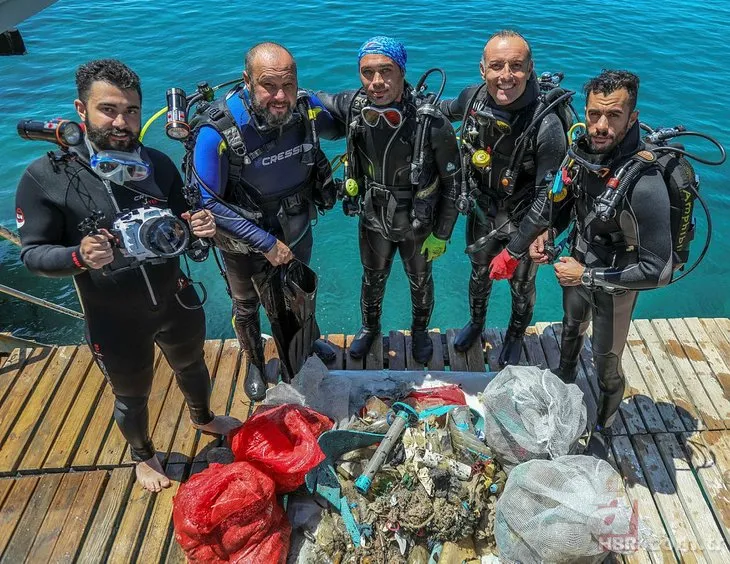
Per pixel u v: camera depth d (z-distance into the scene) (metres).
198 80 7.48
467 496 2.51
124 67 1.90
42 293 5.24
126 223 2.01
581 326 2.94
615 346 2.63
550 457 2.50
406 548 2.45
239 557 2.37
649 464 2.91
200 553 2.38
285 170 2.62
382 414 2.96
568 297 2.85
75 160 1.99
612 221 2.28
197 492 2.40
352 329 4.64
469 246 3.19
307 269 2.84
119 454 2.97
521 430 2.53
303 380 3.11
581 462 2.37
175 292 2.38
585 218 2.42
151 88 7.36
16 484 2.83
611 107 2.01
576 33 8.42
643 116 6.71
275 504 2.52
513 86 2.50
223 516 2.38
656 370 3.43
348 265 5.15
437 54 7.77
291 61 2.29
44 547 2.58
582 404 2.64
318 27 8.61
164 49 8.25
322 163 2.71
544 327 3.81
